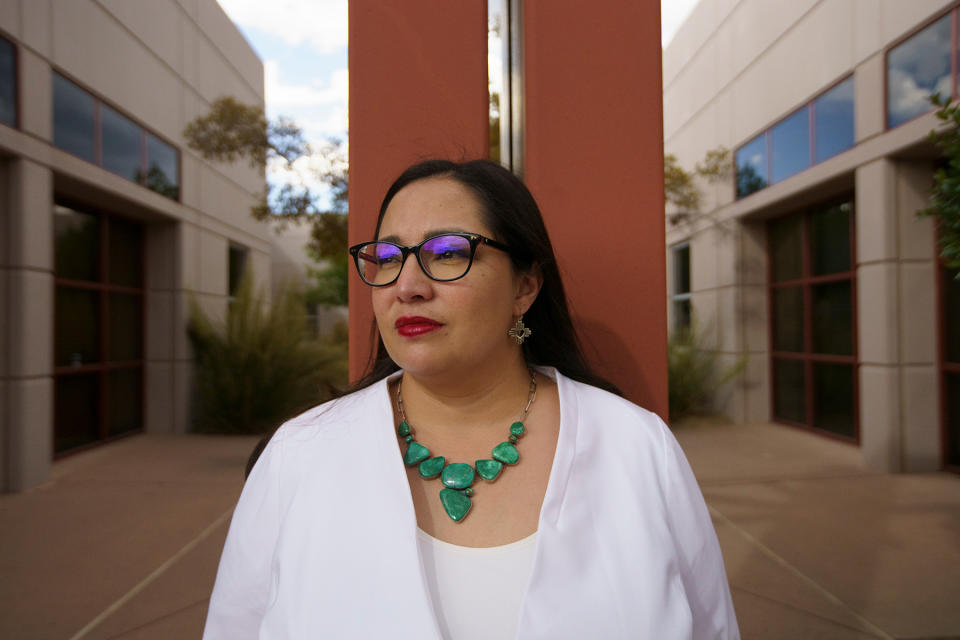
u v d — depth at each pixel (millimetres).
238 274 8867
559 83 1413
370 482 794
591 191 1411
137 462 5617
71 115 5105
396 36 1392
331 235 7637
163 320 6961
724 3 7344
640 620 698
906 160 4844
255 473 895
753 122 6750
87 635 2531
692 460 5566
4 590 2953
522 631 685
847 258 5902
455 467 823
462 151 1386
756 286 7215
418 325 811
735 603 2750
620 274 1410
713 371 7535
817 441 6129
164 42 6582
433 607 726
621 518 772
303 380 7203
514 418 907
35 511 4164
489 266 830
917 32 4469
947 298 4867
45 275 4766
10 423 4570
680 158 8672
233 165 8375
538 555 724
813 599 2773
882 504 4141
